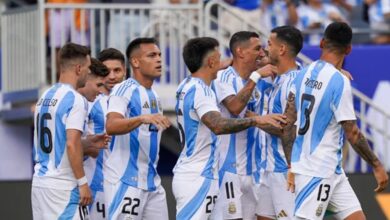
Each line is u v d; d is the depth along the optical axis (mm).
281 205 24781
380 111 32000
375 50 33938
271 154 24797
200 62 23906
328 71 22688
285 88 24500
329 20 35312
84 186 23031
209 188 23906
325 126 22688
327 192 22750
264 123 22984
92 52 33062
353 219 23031
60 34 33562
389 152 32750
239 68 25094
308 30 34875
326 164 22672
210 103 23516
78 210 23203
